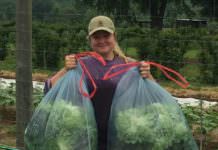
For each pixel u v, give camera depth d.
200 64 12.25
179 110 2.56
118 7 21.39
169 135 2.44
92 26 2.61
